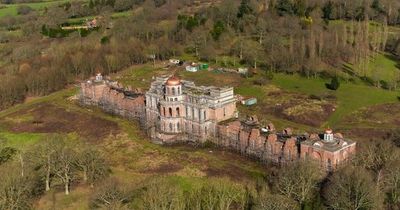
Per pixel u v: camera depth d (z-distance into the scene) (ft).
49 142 556.10
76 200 502.79
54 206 491.31
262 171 575.79
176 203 456.86
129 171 586.86
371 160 521.65
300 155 567.18
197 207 454.81
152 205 436.35
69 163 529.04
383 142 561.43
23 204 471.62
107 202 458.09
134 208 463.01
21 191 471.21
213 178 550.77
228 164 601.62
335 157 534.78
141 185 513.04
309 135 605.31
